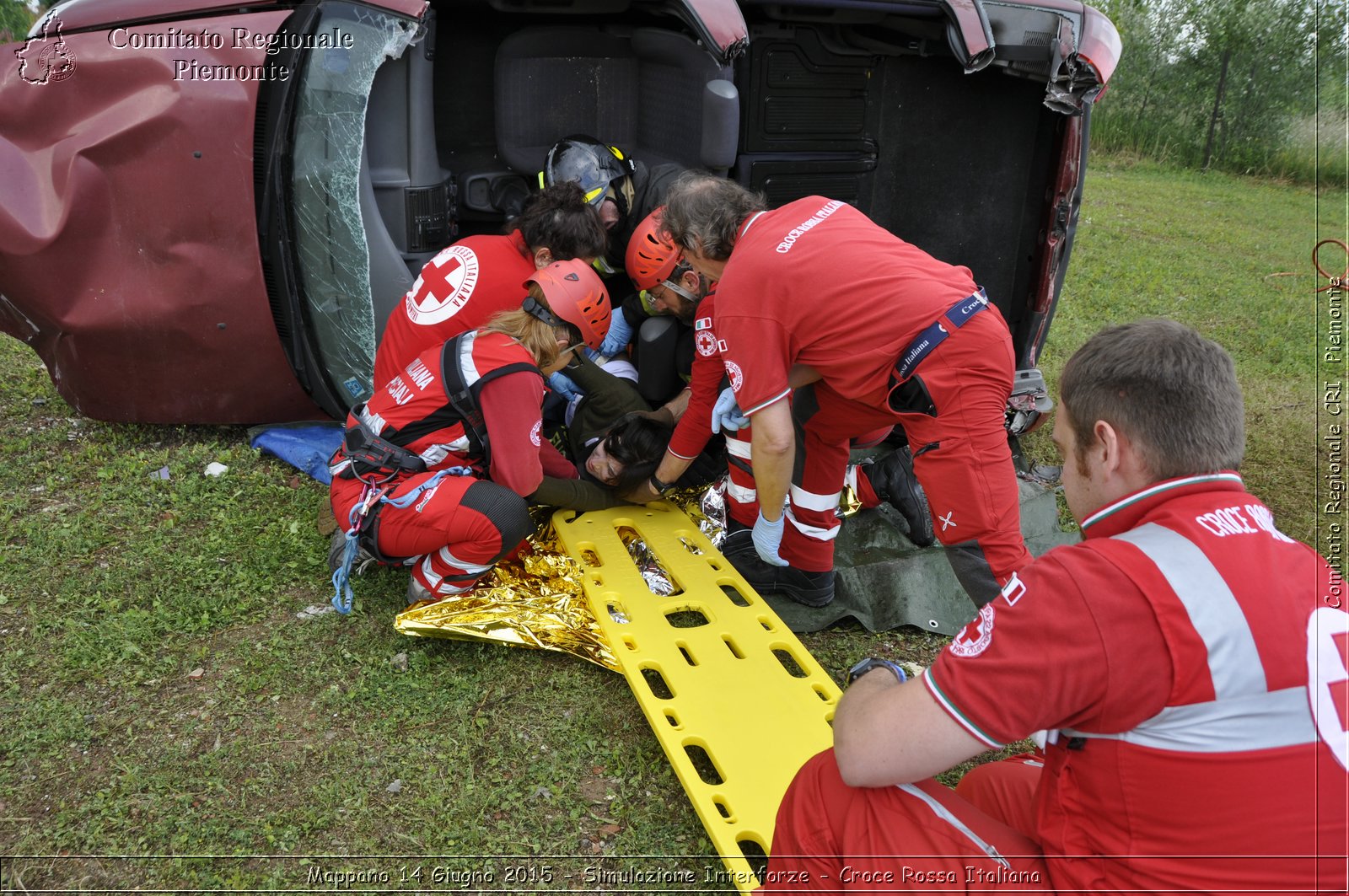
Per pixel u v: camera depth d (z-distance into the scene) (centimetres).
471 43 403
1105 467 145
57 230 332
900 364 240
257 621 286
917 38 356
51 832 215
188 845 215
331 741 244
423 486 268
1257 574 129
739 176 371
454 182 401
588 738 251
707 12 297
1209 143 1199
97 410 380
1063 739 141
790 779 220
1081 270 724
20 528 323
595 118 417
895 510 368
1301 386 525
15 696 252
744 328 242
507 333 268
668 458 303
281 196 322
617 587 287
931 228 404
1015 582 141
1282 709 125
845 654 297
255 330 350
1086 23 330
